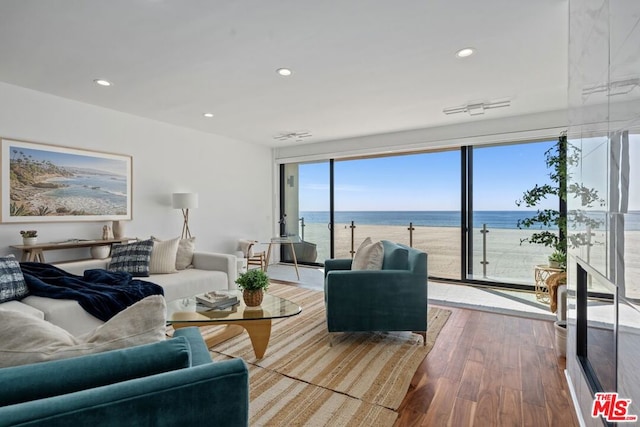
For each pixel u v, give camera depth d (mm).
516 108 3926
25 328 978
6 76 2977
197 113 4133
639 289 1073
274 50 2520
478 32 2268
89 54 2570
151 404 791
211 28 2215
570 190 2047
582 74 1743
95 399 744
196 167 4988
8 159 3148
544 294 3854
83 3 1930
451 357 2418
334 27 2209
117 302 2521
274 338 2781
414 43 2416
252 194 5992
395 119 4410
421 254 2660
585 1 1675
